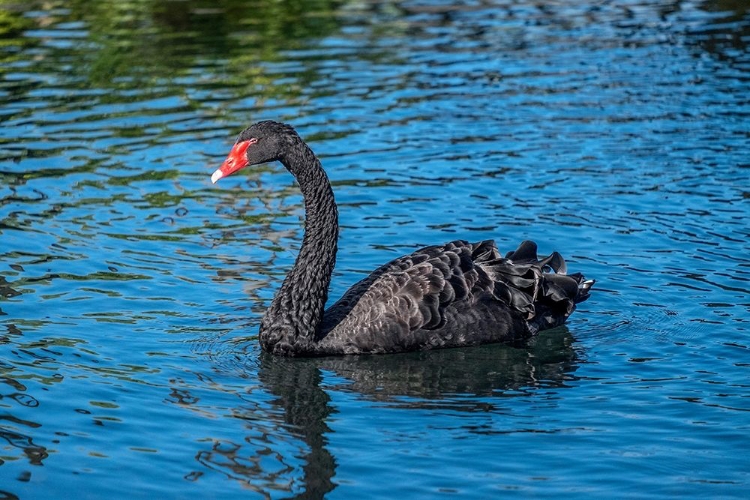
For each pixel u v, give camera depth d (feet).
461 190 56.54
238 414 35.04
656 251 48.85
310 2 94.68
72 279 45.85
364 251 49.44
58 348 39.37
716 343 40.29
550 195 55.77
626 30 86.63
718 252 48.47
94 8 90.63
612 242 49.93
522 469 31.55
